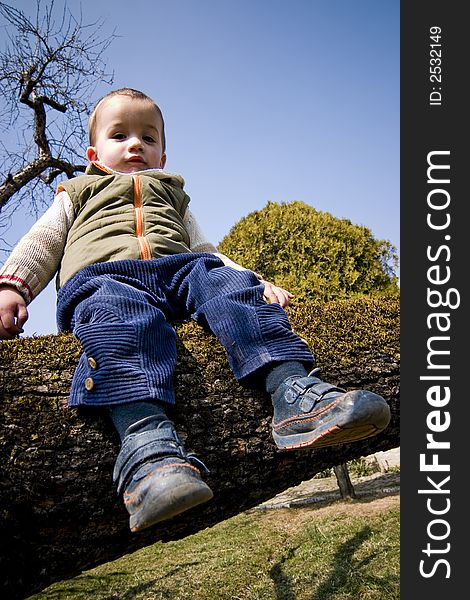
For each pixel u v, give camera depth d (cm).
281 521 697
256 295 152
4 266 158
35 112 661
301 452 149
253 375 142
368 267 845
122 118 197
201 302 155
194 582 483
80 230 171
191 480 104
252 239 848
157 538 136
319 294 801
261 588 444
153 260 160
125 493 111
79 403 123
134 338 128
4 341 139
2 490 114
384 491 761
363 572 421
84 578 537
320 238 834
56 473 120
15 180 631
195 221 207
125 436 117
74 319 146
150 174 192
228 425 141
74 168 691
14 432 120
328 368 165
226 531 686
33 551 119
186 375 143
